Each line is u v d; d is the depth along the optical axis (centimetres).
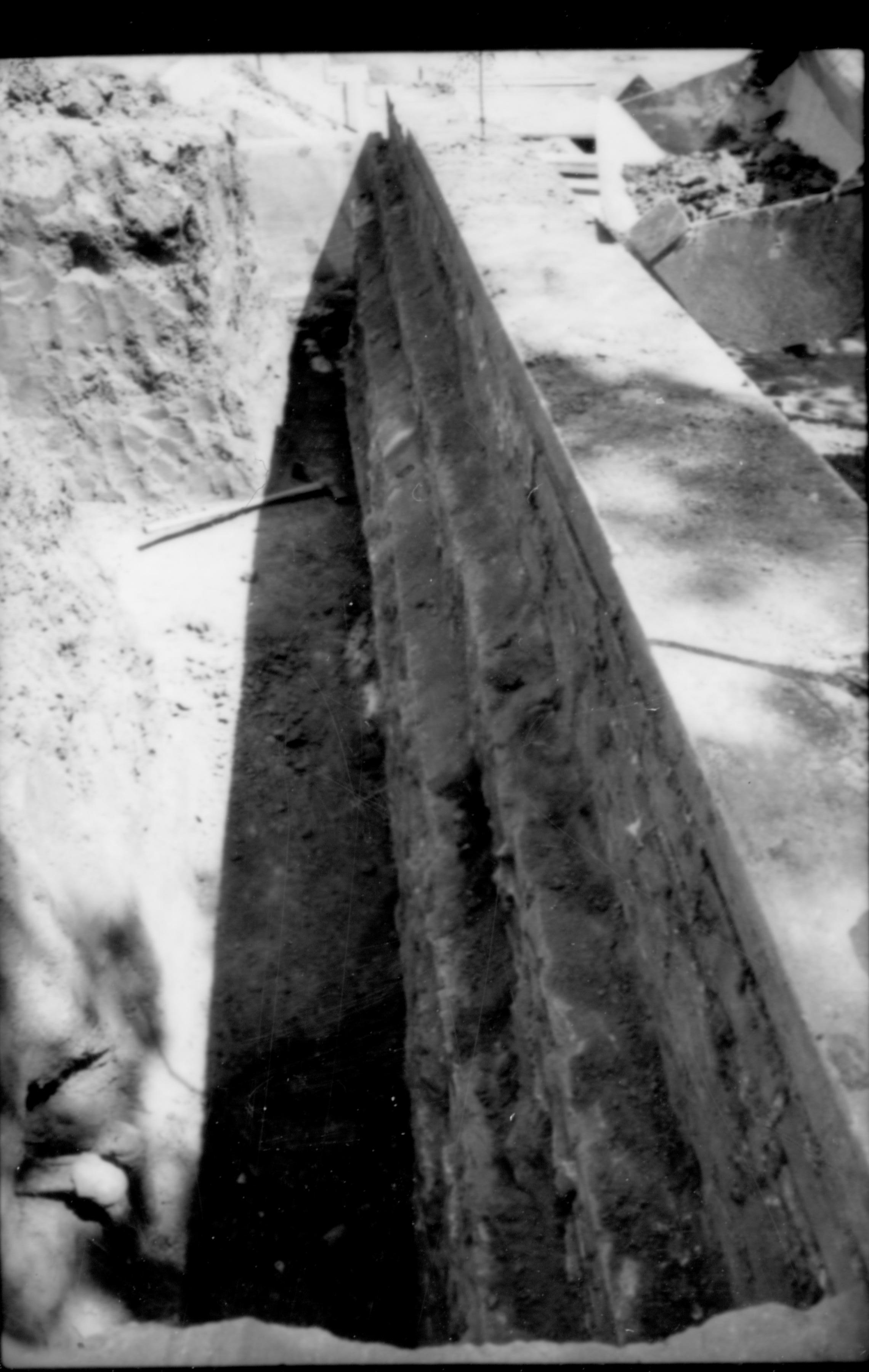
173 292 614
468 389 469
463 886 333
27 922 304
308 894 438
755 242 504
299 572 603
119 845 381
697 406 319
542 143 773
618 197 587
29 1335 248
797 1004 163
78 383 612
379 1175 346
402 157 740
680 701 211
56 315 595
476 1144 273
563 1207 249
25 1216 276
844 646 224
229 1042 384
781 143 620
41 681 369
